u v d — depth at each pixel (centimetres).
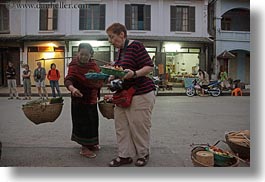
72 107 436
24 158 428
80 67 422
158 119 816
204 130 661
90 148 454
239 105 1207
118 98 381
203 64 2150
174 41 2078
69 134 596
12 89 1402
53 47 2069
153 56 2112
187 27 2136
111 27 386
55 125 694
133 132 390
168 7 2108
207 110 1034
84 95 428
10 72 1395
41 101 434
